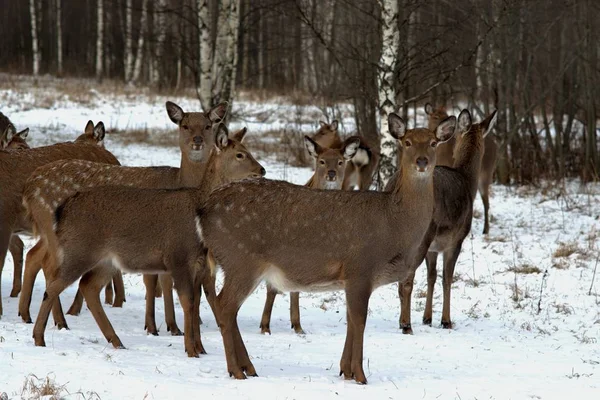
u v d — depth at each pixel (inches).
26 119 1205.1
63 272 354.6
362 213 329.7
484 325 458.9
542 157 967.6
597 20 964.0
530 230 711.7
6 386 283.4
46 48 2456.9
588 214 762.8
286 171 920.3
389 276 335.9
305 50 1258.6
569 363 376.8
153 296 405.1
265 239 328.2
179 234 357.1
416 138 334.3
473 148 501.0
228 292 329.7
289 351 383.2
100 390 285.4
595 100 954.7
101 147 496.7
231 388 302.4
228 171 429.4
